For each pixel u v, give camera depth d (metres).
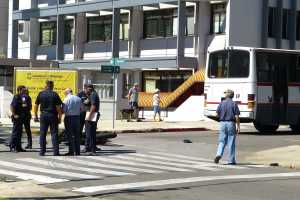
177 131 33.88
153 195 13.20
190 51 45.88
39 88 33.06
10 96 45.38
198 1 44.53
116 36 49.69
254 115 30.48
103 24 53.56
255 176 16.75
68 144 21.83
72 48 55.81
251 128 36.22
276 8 45.78
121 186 14.40
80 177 15.81
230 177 16.38
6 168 17.27
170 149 24.09
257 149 24.66
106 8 50.09
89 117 21.11
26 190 13.51
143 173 16.92
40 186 14.21
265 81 30.81
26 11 58.00
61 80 32.88
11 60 51.12
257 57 30.62
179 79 46.81
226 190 14.05
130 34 50.34
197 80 42.81
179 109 43.38
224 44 42.81
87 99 21.80
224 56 31.58
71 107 20.64
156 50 48.84
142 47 49.94
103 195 13.12
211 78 32.09
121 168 17.92
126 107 43.38
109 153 21.91
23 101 21.67
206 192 13.70
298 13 47.41
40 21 59.75
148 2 46.50
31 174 16.16
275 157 21.69
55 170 17.08
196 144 26.17
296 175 17.20
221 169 18.33
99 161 19.47
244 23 44.06
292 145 25.80
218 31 44.50
